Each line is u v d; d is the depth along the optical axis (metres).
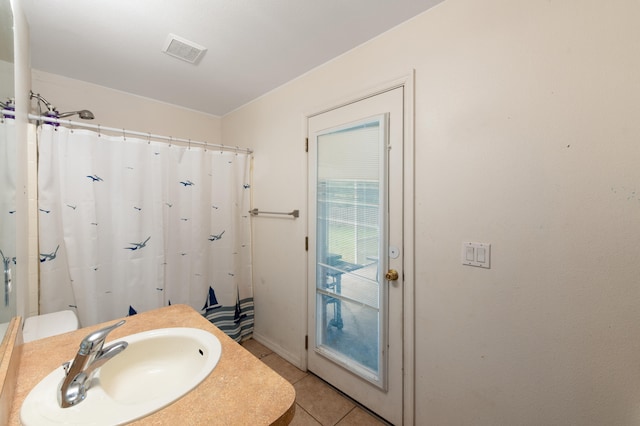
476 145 1.19
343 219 1.74
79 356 0.67
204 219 2.20
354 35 1.51
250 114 2.48
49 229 1.52
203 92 2.28
